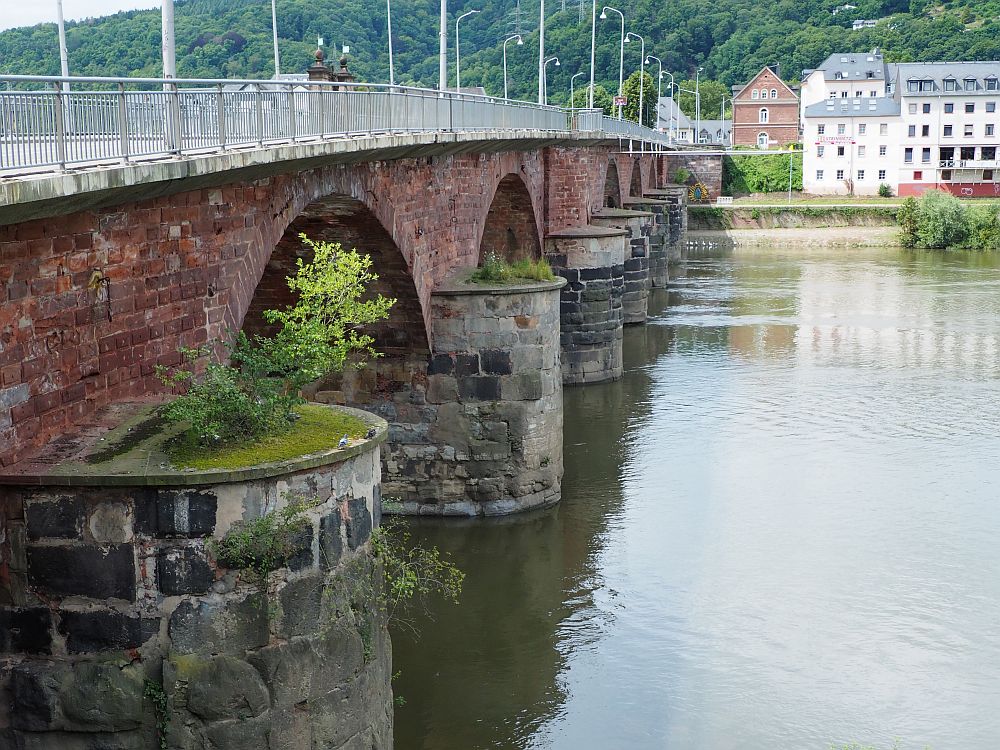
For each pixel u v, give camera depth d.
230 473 14.85
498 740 22.05
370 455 16.75
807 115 153.12
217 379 16.36
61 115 14.09
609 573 29.70
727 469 38.25
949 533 32.41
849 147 152.75
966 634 26.27
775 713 22.95
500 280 34.19
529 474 33.81
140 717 15.09
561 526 32.97
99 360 16.52
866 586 28.83
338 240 29.83
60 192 13.17
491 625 26.83
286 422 16.77
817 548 31.33
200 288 19.11
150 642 15.04
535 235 50.88
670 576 29.47
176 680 15.02
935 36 199.62
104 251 16.41
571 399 48.53
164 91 16.69
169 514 14.83
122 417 16.45
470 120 35.41
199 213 18.94
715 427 43.53
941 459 39.34
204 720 15.14
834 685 24.03
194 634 15.05
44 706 15.11
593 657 25.30
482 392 33.19
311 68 37.91
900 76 153.38
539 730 22.39
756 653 25.39
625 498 35.34
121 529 14.85
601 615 27.33
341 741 16.19
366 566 16.69
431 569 29.66
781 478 37.28
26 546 14.92
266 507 15.24
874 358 56.41
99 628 15.05
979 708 23.14
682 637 26.17
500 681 24.27
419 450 33.50
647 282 67.12
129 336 17.17
